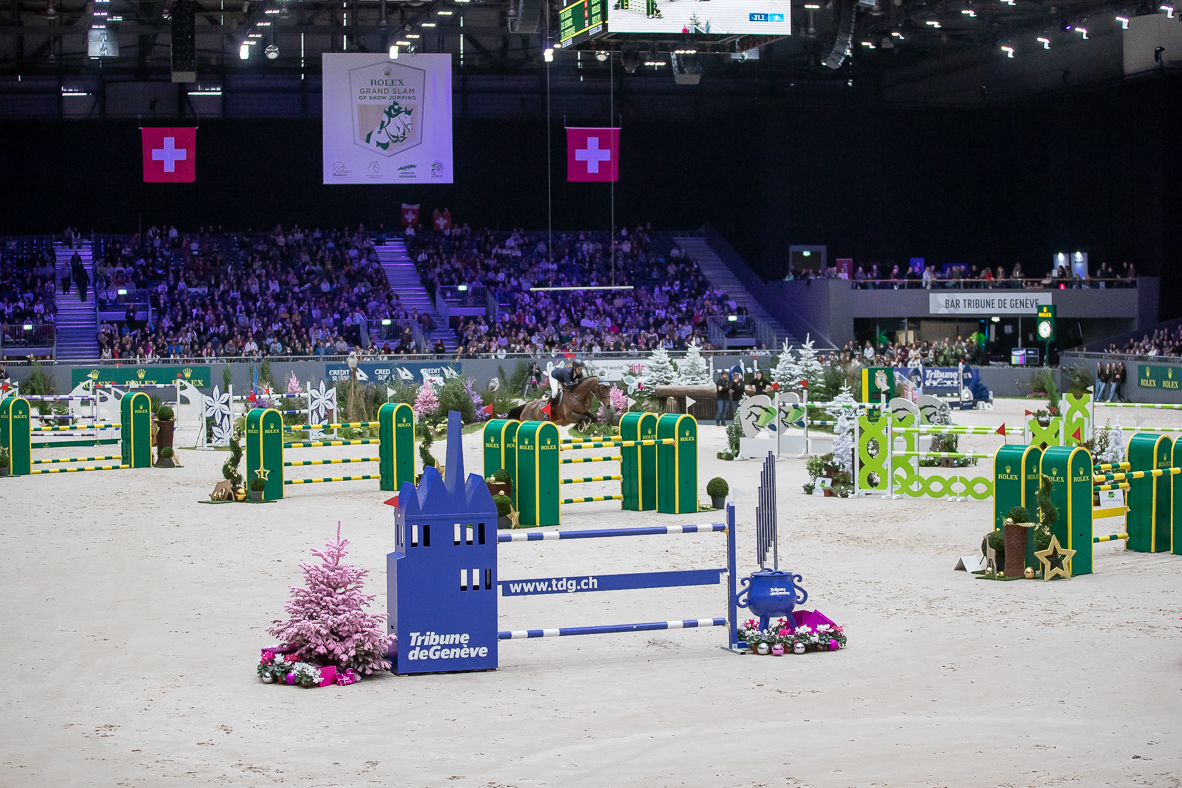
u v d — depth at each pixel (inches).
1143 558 621.0
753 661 419.2
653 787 285.6
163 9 1903.3
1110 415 1610.5
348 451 1233.4
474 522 406.9
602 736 329.7
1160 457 639.1
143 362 1829.5
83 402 1640.0
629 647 443.5
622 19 1137.4
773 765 301.4
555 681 393.1
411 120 1648.6
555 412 1333.7
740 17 1158.3
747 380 1635.1
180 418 1583.4
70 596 527.5
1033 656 416.5
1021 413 1670.8
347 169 1637.6
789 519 761.0
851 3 1581.0
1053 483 571.2
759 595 433.7
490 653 407.5
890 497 861.2
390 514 791.1
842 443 876.0
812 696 370.3
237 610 498.9
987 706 355.6
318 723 343.6
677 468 791.1
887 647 434.0
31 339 1921.8
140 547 658.2
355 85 1633.9
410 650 401.7
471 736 330.3
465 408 1507.1
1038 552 559.8
